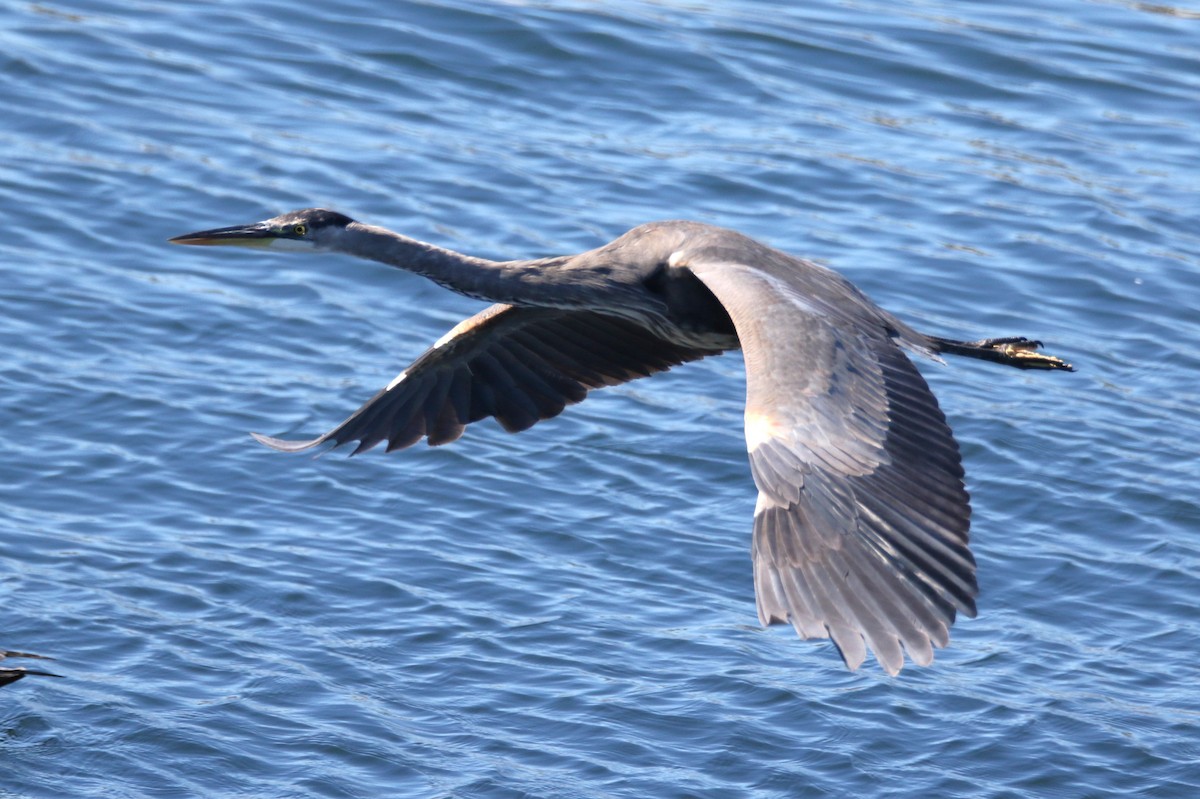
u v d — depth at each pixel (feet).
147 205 60.75
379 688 40.96
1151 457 52.06
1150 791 38.60
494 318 33.47
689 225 31.40
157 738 38.81
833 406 24.30
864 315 28.14
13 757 38.04
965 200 64.85
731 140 67.82
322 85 69.87
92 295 55.93
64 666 40.93
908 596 22.25
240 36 72.84
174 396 51.57
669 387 54.80
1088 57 77.05
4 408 50.14
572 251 58.70
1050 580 46.50
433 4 75.66
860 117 70.74
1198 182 67.72
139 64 69.92
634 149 66.69
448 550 46.11
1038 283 60.23
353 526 46.93
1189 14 82.23
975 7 81.87
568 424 52.26
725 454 50.96
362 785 37.76
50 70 68.59
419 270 32.50
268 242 32.99
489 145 66.23
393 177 63.26
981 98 73.05
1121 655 43.68
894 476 23.44
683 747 39.34
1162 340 58.13
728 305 27.09
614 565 45.98
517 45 73.36
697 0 79.51
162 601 43.47
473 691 40.96
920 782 38.55
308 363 54.03
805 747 39.55
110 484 47.78
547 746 39.24
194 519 46.73
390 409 34.04
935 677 42.55
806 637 22.09
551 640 42.78
